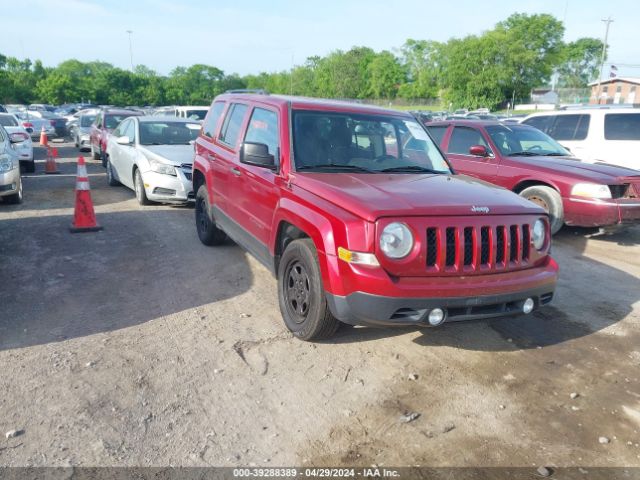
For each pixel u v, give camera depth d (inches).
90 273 229.8
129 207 374.0
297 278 168.6
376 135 197.3
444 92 2677.2
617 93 2696.9
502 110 2407.7
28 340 165.8
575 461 118.9
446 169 199.8
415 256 139.7
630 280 245.6
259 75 4598.9
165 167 359.3
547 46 3115.2
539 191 311.4
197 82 4672.7
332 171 178.7
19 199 375.9
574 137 433.1
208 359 157.9
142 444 119.6
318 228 149.8
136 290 211.6
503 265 149.3
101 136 606.9
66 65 5413.4
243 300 204.2
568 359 166.6
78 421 126.4
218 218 248.4
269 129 200.1
